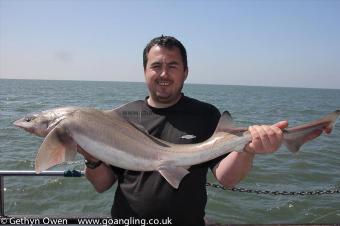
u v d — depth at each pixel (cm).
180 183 114
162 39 122
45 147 114
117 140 119
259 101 2298
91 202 313
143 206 114
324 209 308
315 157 509
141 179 117
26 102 1515
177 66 121
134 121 123
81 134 119
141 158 117
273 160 477
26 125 125
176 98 125
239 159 111
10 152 504
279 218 294
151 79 122
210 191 337
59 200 316
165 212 113
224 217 292
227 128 112
